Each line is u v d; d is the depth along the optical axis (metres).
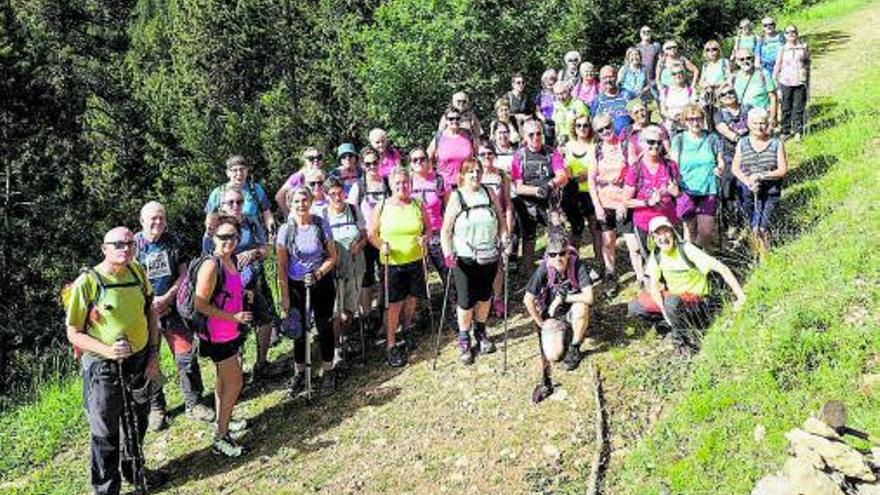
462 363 7.88
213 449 7.18
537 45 19.59
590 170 8.34
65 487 7.10
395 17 19.38
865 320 5.95
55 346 16.25
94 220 23.95
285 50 35.12
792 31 12.20
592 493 5.61
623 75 11.70
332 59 29.84
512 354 7.91
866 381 5.39
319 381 8.23
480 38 18.36
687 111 8.03
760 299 6.86
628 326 7.82
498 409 6.99
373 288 9.43
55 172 22.55
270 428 7.51
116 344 6.12
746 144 8.05
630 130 8.34
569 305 7.12
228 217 7.01
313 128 31.80
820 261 7.01
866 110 12.09
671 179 7.64
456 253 7.64
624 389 6.80
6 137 21.84
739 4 24.41
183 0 38.38
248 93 37.06
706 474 5.24
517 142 10.06
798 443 4.36
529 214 9.28
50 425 8.35
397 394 7.64
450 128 9.30
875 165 9.22
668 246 6.92
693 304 6.98
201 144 31.48
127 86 32.78
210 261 6.67
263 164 31.91
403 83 18.83
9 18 23.72
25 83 22.38
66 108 24.50
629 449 6.04
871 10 23.09
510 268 10.18
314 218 7.71
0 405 10.09
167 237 7.55
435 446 6.70
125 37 42.88
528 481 6.02
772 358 5.91
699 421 5.78
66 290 6.34
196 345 7.82
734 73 10.74
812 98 14.30
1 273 20.44
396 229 8.00
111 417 6.36
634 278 8.90
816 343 5.86
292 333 7.77
